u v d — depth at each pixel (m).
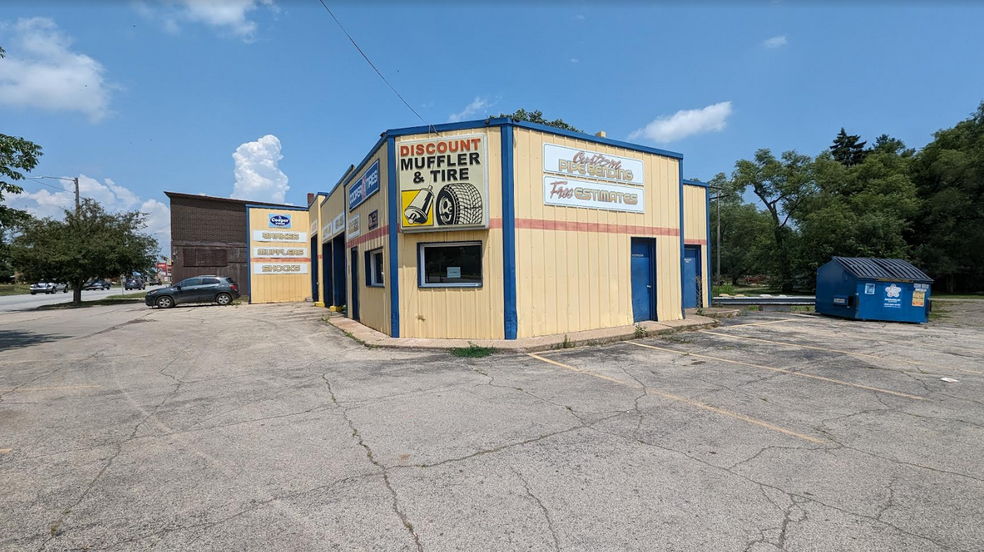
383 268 10.84
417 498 3.23
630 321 11.39
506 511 3.04
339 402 5.63
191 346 9.95
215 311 18.91
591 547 2.63
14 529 2.87
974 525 2.84
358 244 13.27
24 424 4.90
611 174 11.06
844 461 3.80
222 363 8.11
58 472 3.71
